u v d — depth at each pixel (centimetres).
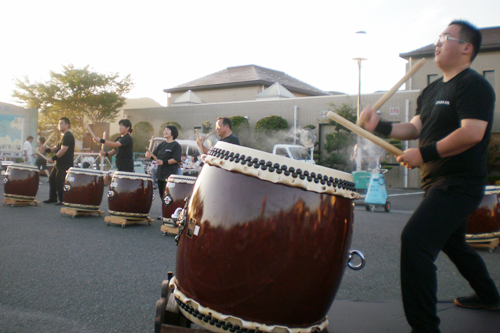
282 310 165
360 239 576
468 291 348
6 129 1753
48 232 571
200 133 2697
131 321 271
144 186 656
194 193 185
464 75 214
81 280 358
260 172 165
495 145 1945
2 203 873
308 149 2127
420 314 200
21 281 350
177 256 191
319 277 168
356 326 222
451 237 246
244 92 3241
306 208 164
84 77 2716
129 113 3027
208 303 171
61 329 256
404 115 1980
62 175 856
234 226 164
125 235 574
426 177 227
